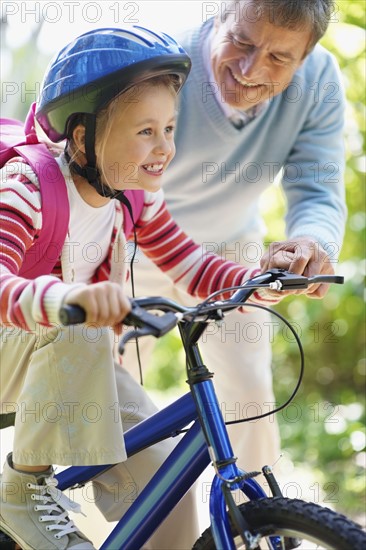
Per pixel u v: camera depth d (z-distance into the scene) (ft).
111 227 7.79
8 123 8.22
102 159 7.22
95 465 7.18
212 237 10.56
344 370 17.62
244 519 6.11
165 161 7.40
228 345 10.21
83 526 8.47
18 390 7.45
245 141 9.73
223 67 8.73
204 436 6.41
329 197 9.70
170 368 18.90
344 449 15.70
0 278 6.29
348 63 16.12
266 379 10.40
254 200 10.36
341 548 5.68
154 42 7.13
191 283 8.49
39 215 6.97
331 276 7.06
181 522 7.69
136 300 5.84
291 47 8.36
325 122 9.87
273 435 10.41
